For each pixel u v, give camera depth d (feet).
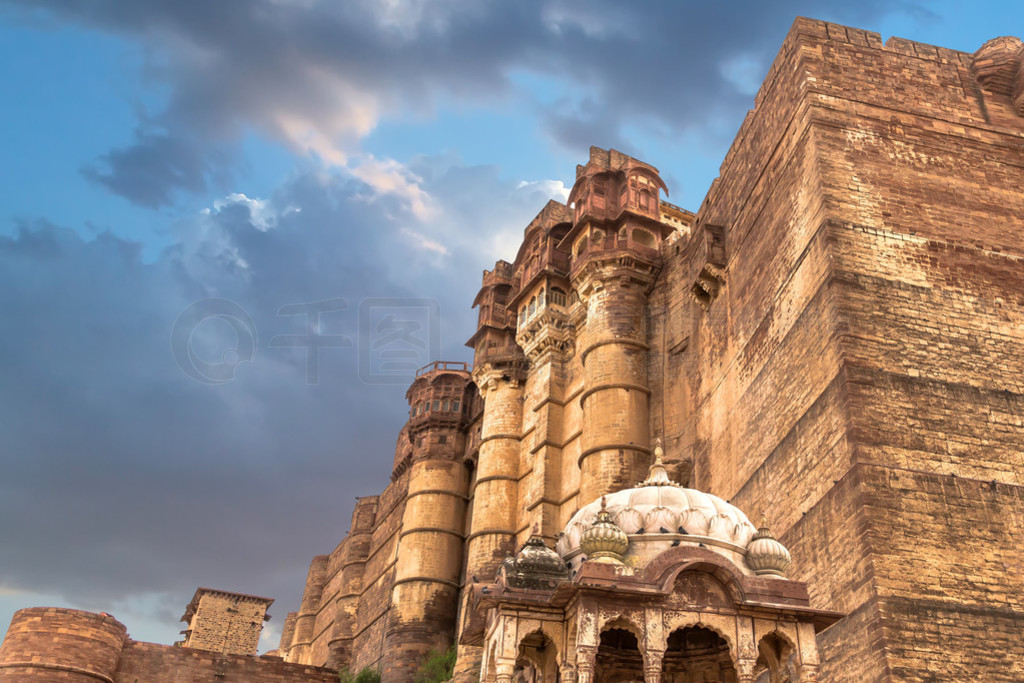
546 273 139.33
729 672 43.37
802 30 85.87
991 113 84.02
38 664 124.77
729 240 97.35
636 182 124.06
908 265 72.23
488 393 151.33
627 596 35.81
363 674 161.17
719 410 92.73
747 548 39.83
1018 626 57.36
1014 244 76.33
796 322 76.07
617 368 111.86
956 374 67.46
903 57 85.81
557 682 41.22
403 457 199.52
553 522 124.36
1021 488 63.00
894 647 55.16
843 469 63.82
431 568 159.84
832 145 78.13
